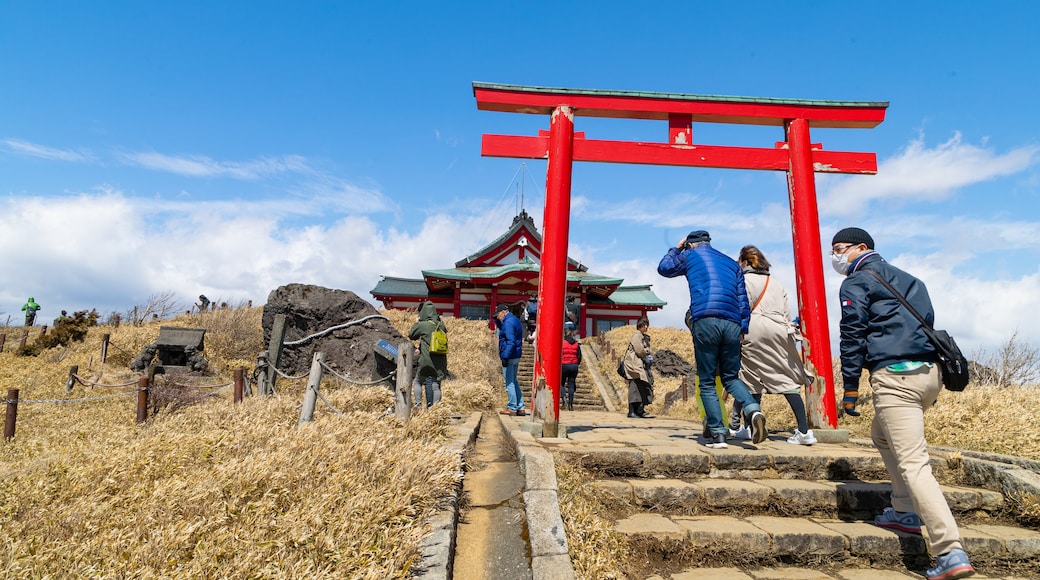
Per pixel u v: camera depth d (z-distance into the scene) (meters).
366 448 3.54
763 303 5.30
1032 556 3.36
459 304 30.38
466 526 3.25
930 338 3.04
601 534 3.12
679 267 4.91
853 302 3.26
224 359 16.38
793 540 3.27
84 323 18.50
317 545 2.37
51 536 2.59
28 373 13.73
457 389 10.81
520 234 33.22
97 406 9.75
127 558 2.28
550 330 5.20
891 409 3.09
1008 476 3.97
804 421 5.11
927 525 2.91
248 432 4.38
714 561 3.22
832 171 6.23
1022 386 8.19
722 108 6.07
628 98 5.87
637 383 10.64
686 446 4.58
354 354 12.49
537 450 4.09
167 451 3.96
